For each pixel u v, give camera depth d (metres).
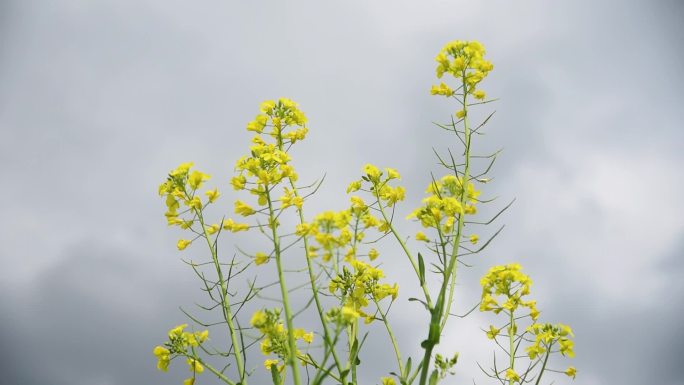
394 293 1.31
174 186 1.31
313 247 1.24
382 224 1.32
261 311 1.25
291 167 1.29
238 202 1.27
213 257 1.28
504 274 1.38
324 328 1.21
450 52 1.37
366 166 1.34
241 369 1.26
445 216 1.31
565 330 1.38
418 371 1.26
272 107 1.36
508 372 1.34
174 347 1.30
